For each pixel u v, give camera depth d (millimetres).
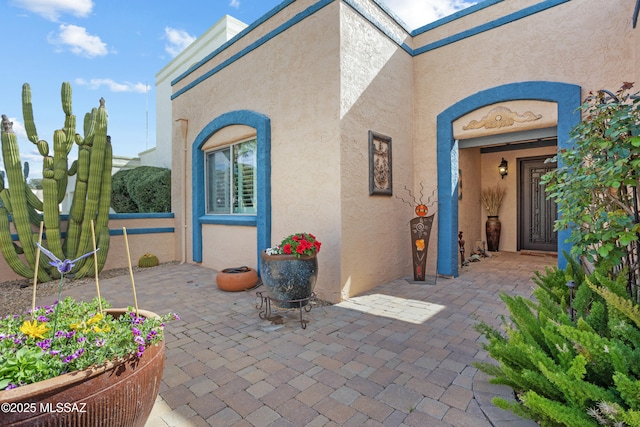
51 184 6172
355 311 4355
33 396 1370
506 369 1912
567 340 1892
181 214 8414
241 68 6480
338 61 4730
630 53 4391
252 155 6602
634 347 1836
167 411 2303
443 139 6070
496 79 5496
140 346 1800
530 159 8773
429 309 4391
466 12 5805
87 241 6527
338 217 4762
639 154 2158
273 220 5762
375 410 2285
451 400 2383
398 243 6066
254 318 4211
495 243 8969
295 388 2574
